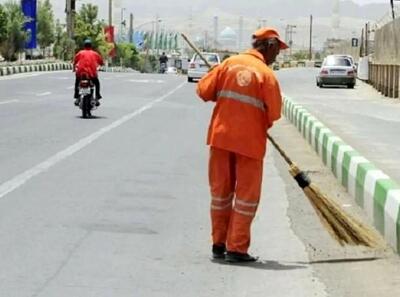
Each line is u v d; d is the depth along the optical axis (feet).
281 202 50.19
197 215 45.68
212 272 34.19
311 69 404.16
